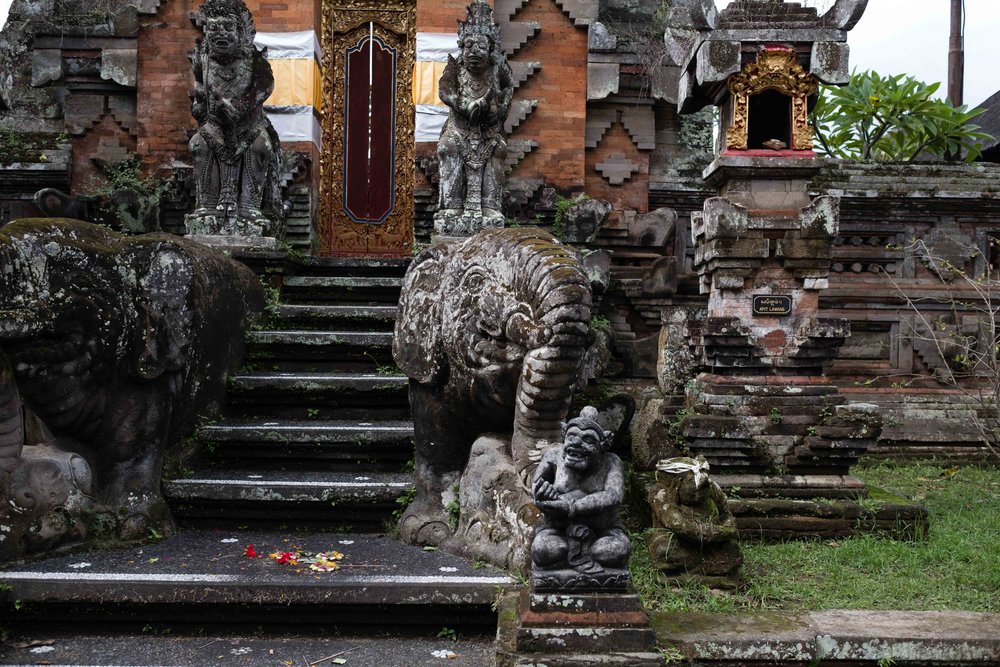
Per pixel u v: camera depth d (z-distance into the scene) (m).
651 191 9.55
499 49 7.82
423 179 9.35
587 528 3.67
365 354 6.80
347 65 10.30
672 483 4.56
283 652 4.02
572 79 9.45
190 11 9.39
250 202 7.59
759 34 5.59
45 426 5.01
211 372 5.95
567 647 3.54
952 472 7.52
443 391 4.96
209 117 7.49
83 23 9.42
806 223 5.53
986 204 8.34
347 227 10.30
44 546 4.60
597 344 6.46
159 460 5.24
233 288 6.45
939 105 10.27
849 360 8.34
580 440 3.68
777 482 5.42
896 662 3.64
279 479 5.46
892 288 8.31
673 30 6.15
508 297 4.52
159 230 9.16
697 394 5.70
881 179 8.36
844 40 5.56
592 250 8.16
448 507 4.94
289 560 4.58
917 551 4.97
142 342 5.03
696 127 9.66
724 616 3.93
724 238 5.56
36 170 9.39
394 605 4.18
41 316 4.58
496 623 4.21
